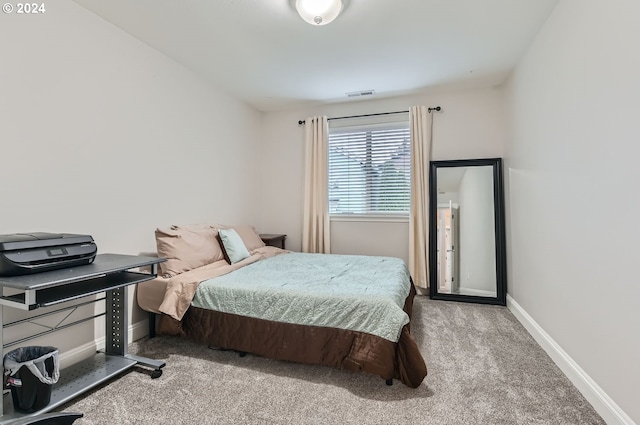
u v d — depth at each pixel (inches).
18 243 57.6
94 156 85.1
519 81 113.0
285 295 79.7
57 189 76.5
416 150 144.8
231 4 81.6
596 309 63.6
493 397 66.2
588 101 66.5
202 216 127.8
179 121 115.5
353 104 158.4
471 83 135.0
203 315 86.8
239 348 82.4
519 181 113.3
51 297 58.2
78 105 81.2
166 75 109.5
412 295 112.0
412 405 63.6
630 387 53.4
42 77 73.5
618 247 56.6
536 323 96.5
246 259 118.2
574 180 72.6
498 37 98.1
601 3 61.6
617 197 56.8
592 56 64.9
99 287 66.8
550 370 77.5
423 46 103.9
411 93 146.9
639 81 50.6
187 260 99.0
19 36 69.3
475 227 137.3
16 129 68.7
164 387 70.4
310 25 91.7
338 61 114.3
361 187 160.2
